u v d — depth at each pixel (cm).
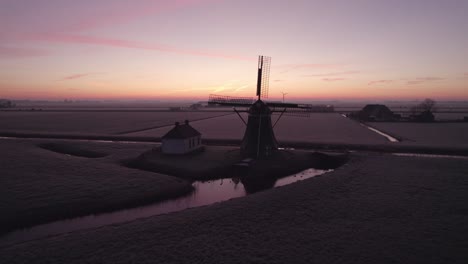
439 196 1912
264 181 2567
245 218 1571
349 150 3912
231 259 1162
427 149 3869
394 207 1716
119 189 2127
